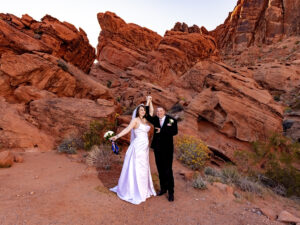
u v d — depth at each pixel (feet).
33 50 43.16
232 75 46.42
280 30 176.65
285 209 15.64
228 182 19.49
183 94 82.84
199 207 13.43
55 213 10.54
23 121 28.60
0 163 17.28
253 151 33.78
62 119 30.86
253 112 37.47
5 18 51.42
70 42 60.85
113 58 128.16
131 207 12.49
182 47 109.70
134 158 14.23
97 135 27.45
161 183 15.05
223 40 219.00
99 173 18.07
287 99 82.58
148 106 15.99
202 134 38.52
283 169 24.40
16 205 10.84
